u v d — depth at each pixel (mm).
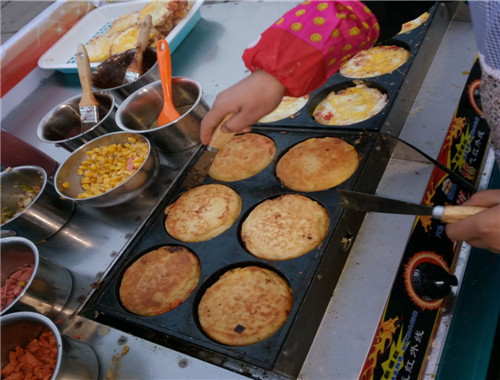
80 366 1073
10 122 2197
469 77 1680
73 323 1256
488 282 1502
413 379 1233
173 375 1077
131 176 1497
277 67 1009
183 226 1452
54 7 2590
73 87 2312
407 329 1223
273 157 1582
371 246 1263
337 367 1049
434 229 1416
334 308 1159
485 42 871
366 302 1146
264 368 993
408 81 1603
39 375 1076
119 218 1549
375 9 1105
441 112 1571
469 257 1563
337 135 1514
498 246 961
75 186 1611
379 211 1104
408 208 1062
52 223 1556
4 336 1137
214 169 1628
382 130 1442
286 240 1308
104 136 1672
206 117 1152
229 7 2543
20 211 1618
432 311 1357
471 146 1697
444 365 1380
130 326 1254
